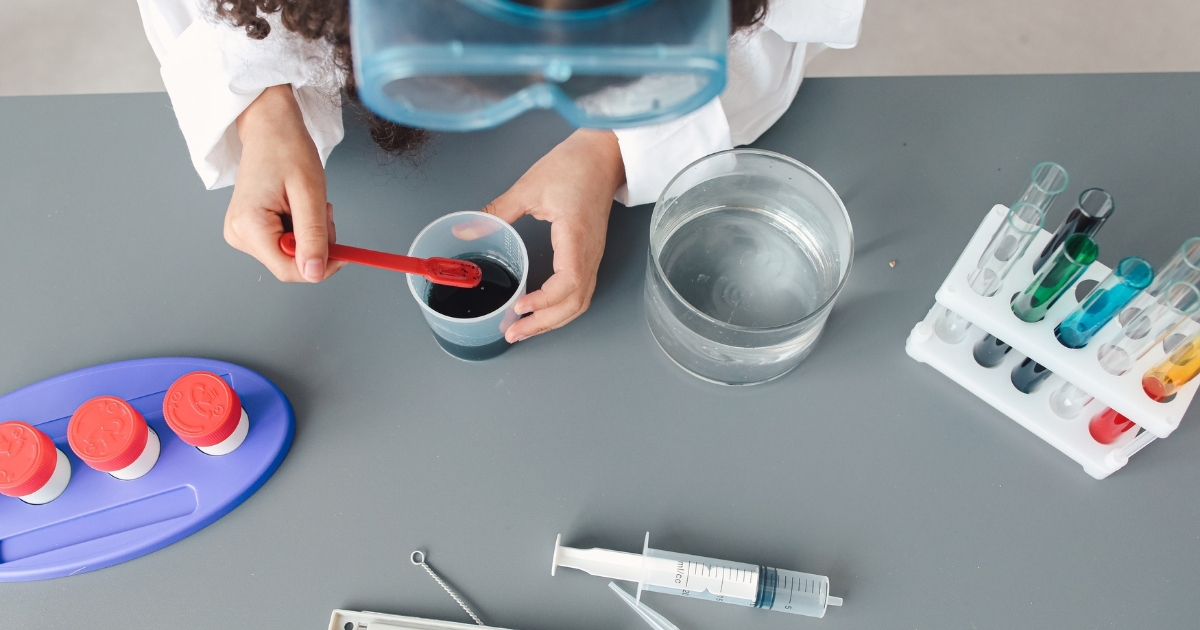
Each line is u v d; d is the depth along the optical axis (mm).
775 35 788
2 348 727
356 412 706
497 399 714
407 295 754
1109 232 771
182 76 705
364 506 671
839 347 740
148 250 771
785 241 758
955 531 667
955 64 1738
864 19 1785
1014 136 835
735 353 673
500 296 697
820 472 688
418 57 312
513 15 316
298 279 675
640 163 756
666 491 682
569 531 667
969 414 714
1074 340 621
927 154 827
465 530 665
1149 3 1797
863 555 659
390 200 796
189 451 676
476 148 823
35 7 1782
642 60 327
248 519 664
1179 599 644
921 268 772
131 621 627
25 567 632
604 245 775
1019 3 1800
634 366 731
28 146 821
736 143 827
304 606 637
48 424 688
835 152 830
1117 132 834
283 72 714
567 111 362
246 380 703
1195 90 855
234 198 685
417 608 639
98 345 730
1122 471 688
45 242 774
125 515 655
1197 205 788
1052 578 650
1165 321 570
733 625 642
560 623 638
